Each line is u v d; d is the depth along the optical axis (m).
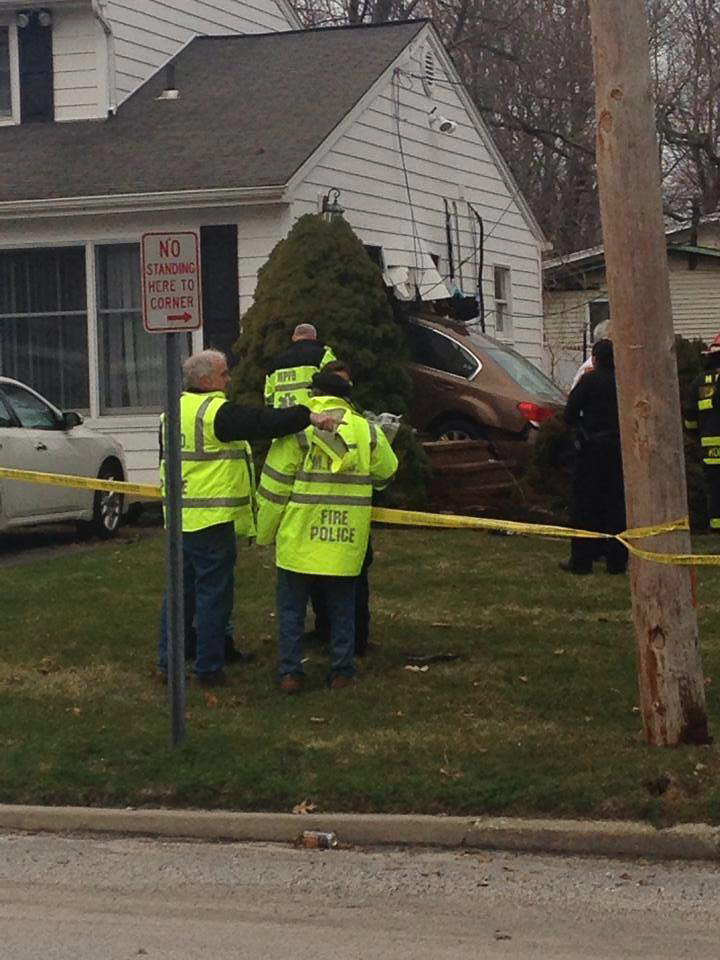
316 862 6.42
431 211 20.70
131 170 17.42
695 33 35.03
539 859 6.44
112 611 10.70
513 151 34.47
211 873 6.29
